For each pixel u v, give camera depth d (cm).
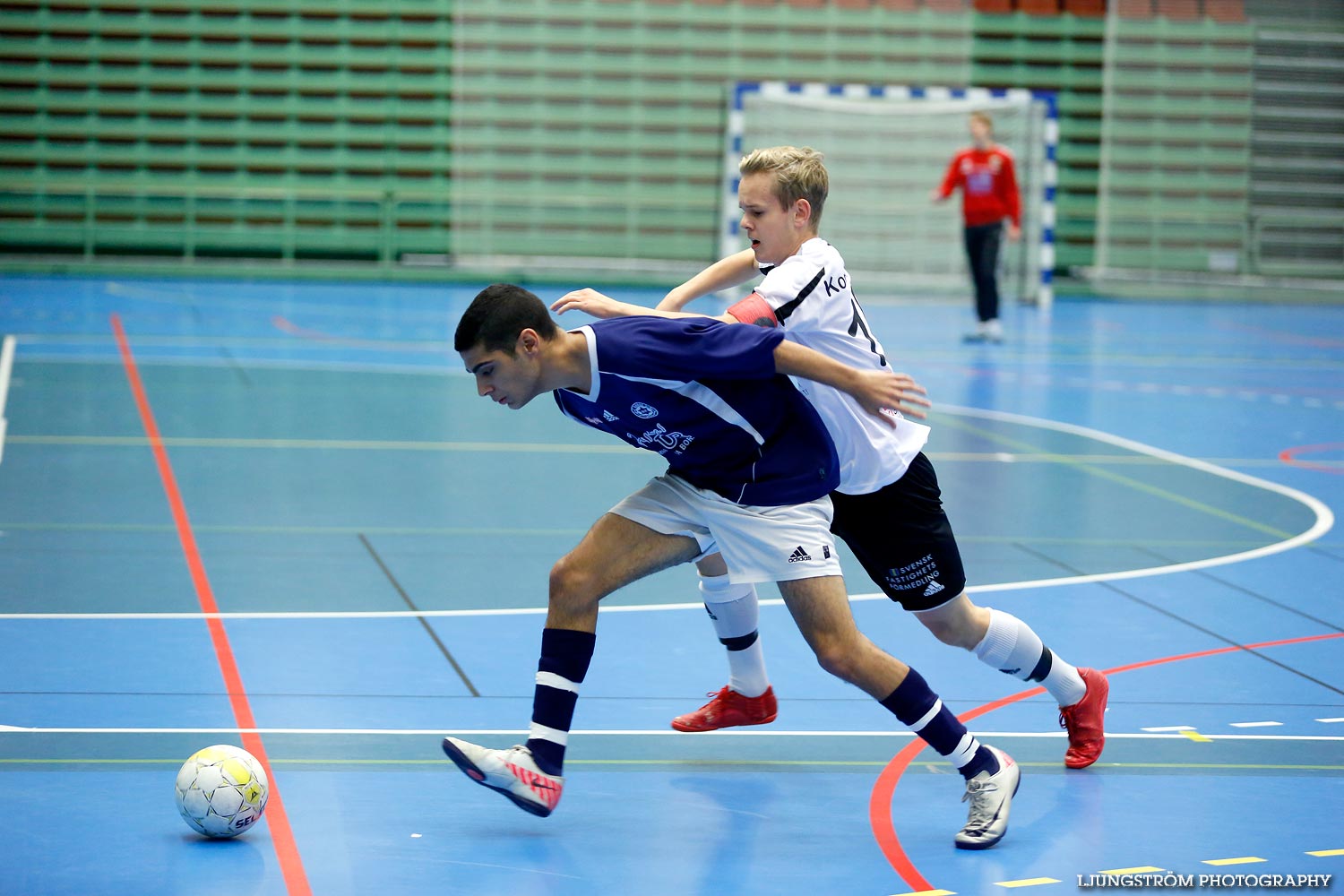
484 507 1220
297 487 1262
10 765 623
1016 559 1087
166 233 3306
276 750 657
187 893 504
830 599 574
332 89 3331
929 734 574
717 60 3456
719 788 635
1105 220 3669
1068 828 596
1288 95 3638
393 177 3388
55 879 512
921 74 3547
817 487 584
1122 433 1697
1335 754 695
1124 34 3578
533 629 872
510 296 544
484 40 3366
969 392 1995
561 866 544
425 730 691
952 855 566
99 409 1616
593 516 1202
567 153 3438
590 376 554
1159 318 3158
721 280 665
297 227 3359
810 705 755
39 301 2711
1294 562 1097
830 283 605
